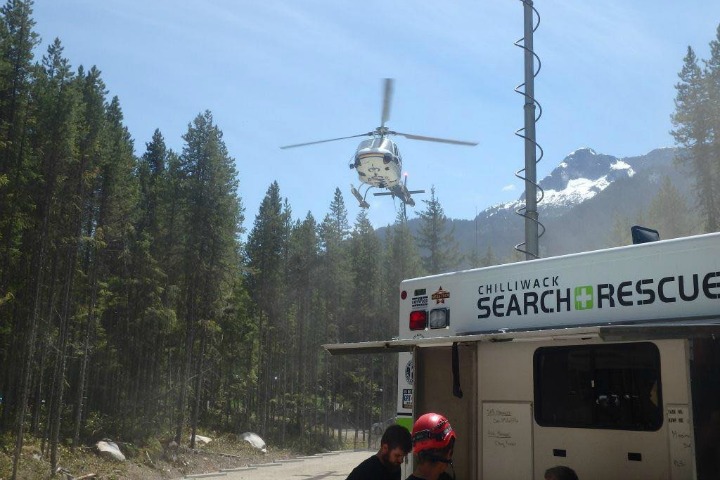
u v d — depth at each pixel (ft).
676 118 118.21
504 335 14.71
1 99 89.51
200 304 127.54
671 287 13.93
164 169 160.15
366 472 12.67
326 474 96.37
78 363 116.16
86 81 107.34
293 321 193.88
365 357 211.20
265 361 179.01
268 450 145.18
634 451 14.14
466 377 17.66
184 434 132.46
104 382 123.44
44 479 81.00
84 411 112.27
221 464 115.24
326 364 195.21
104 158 104.17
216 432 148.15
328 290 187.83
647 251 14.43
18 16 90.94
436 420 11.48
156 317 120.78
